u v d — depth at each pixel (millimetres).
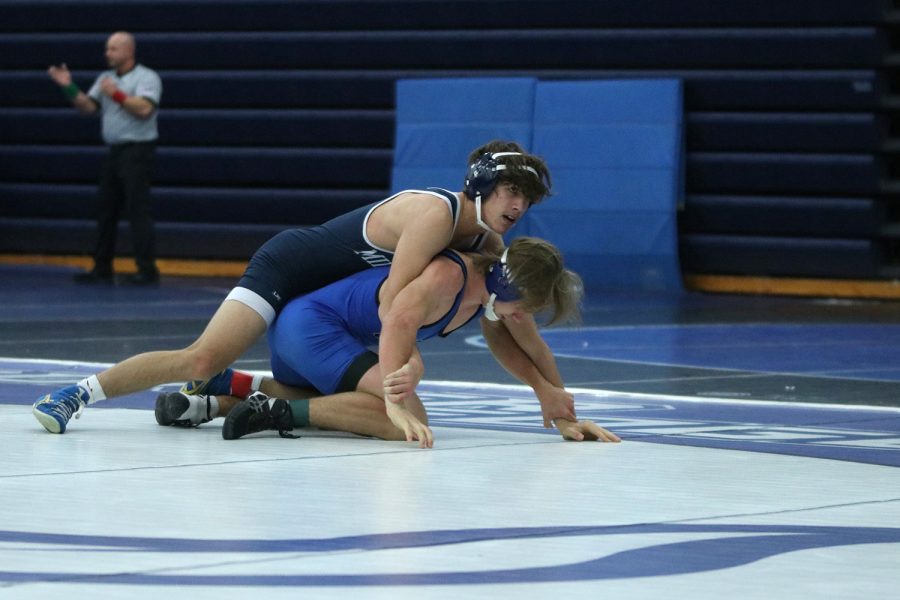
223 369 10938
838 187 31859
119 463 9148
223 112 36812
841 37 31422
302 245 10969
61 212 38594
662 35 32938
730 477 8922
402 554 6422
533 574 6062
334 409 10523
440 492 8156
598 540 6828
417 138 34188
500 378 15938
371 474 8820
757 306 29422
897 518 7551
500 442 10547
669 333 22578
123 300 27625
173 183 37562
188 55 37031
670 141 32219
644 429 11570
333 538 6781
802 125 31922
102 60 37812
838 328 23984
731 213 32625
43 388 14039
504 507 7703
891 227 32031
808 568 6277
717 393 14703
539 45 33969
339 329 10789
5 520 7145
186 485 8281
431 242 10320
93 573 5969
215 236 37062
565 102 33062
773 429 11695
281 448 10000
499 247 10859
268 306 10883
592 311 27141
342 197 35875
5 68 38781
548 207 33031
